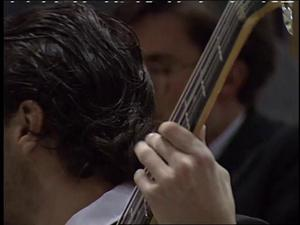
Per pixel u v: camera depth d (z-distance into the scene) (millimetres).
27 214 4070
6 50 3980
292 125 6355
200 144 3123
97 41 4016
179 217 3115
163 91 6129
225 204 3145
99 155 3998
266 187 6172
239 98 6387
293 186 6160
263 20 6277
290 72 6480
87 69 3943
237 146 6316
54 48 3945
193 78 3299
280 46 6406
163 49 6180
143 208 3445
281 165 6199
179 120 3260
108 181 4062
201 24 6199
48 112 3920
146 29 6230
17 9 4871
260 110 6430
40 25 4008
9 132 3957
